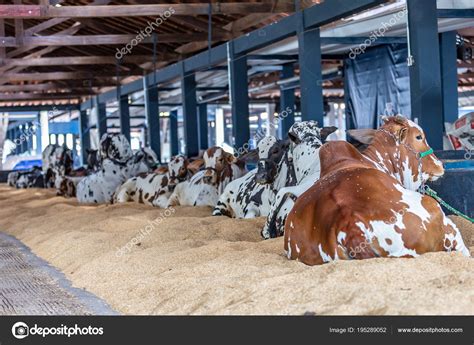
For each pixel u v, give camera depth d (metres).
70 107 29.89
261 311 4.34
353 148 5.98
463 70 21.53
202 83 22.25
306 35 12.13
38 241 9.45
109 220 9.87
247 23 17.62
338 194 5.22
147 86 21.30
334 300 4.30
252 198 9.14
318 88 12.15
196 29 20.45
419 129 6.49
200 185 11.48
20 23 18.61
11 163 34.91
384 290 4.30
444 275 4.48
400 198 5.12
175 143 28.72
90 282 6.32
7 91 30.30
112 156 14.91
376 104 15.51
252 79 24.64
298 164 7.50
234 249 6.70
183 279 5.45
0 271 7.47
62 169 17.50
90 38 18.89
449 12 10.84
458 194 7.90
